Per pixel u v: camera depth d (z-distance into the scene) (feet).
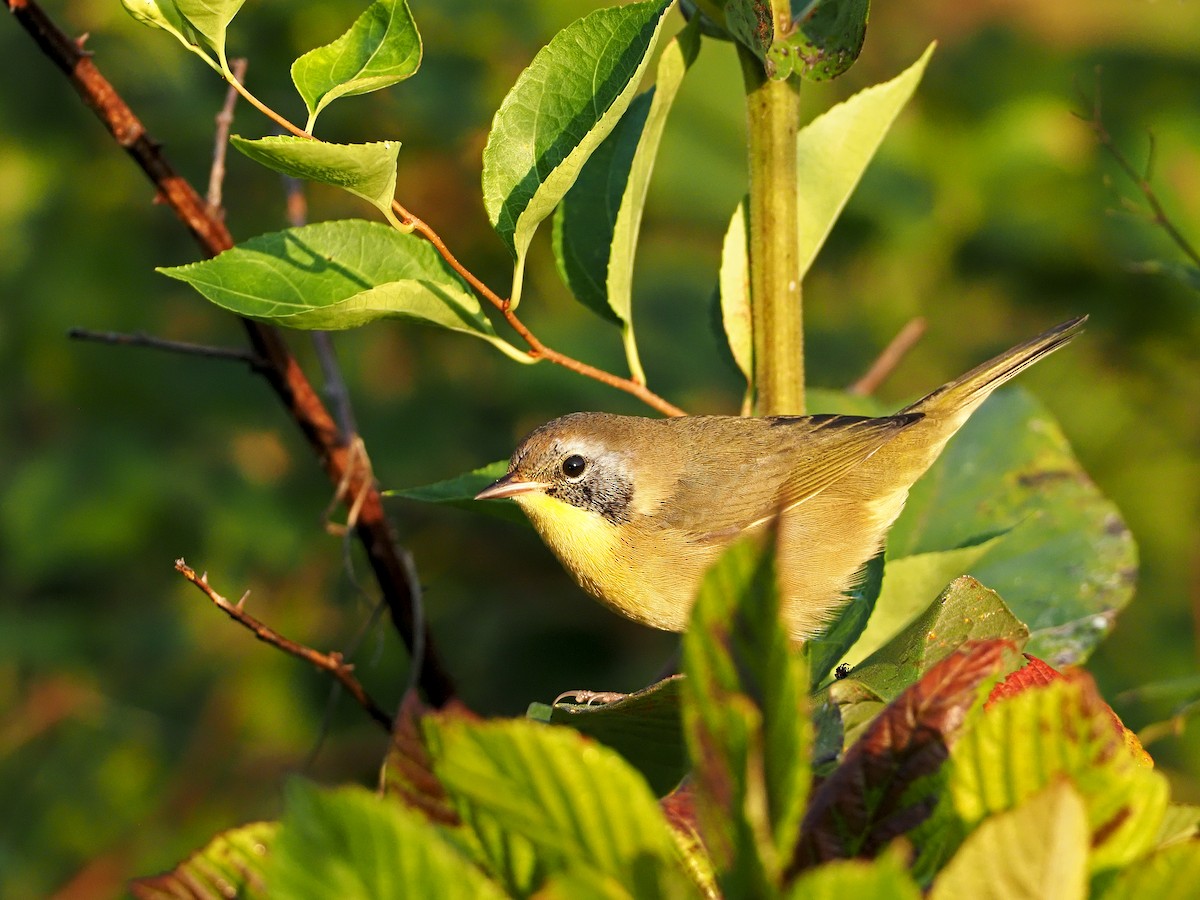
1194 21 46.91
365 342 42.29
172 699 40.93
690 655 7.24
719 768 7.29
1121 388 43.86
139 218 42.57
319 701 40.32
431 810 9.17
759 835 7.07
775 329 19.43
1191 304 43.06
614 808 7.54
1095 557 21.45
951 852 8.63
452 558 42.04
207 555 41.32
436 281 17.49
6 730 40.34
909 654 13.94
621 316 19.16
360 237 17.35
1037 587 21.21
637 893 7.62
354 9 38.40
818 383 43.06
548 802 7.66
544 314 41.81
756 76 18.69
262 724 40.09
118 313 42.14
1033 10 47.91
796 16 18.49
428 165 39.91
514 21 40.63
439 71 39.78
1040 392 44.21
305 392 23.70
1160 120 45.06
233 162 39.58
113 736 40.32
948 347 44.52
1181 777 34.86
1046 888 7.36
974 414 24.86
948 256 45.52
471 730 7.58
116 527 40.68
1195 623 39.65
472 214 40.42
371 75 14.46
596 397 40.57
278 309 16.55
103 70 38.60
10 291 42.11
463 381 41.75
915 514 23.38
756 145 19.01
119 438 41.63
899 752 9.27
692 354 41.14
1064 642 20.33
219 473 41.83
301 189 25.49
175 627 41.27
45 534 40.88
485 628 40.75
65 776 40.11
